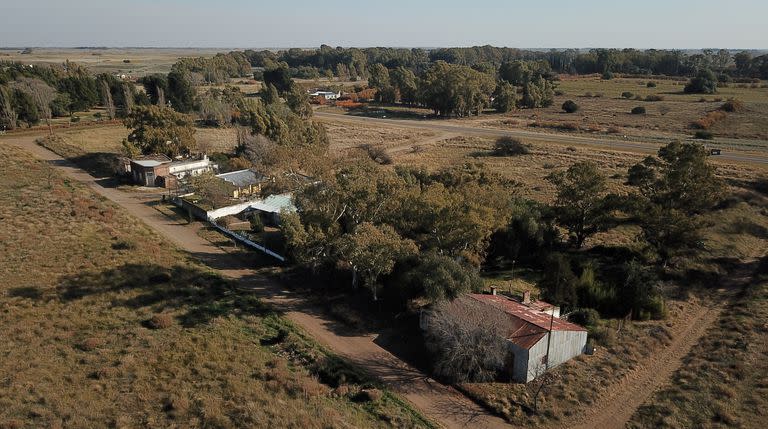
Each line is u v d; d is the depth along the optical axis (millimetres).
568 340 37625
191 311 42344
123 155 89938
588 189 57375
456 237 47969
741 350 38844
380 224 49656
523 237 56469
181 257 53906
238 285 49094
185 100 151750
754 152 105438
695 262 55906
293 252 51594
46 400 29516
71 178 81750
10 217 59156
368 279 45906
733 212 70312
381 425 30375
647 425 31203
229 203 71375
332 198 50344
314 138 109062
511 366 36156
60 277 45938
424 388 35031
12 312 39344
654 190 57062
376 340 40906
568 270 49000
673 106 172125
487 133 140250
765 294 48594
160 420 28453
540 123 151250
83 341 36438
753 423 30625
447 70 174875
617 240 61750
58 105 131625
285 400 31312
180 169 84500
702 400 33156
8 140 103625
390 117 174375
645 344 40656
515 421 31750
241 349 37094
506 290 48844
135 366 33688
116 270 48094
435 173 83438
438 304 39625
